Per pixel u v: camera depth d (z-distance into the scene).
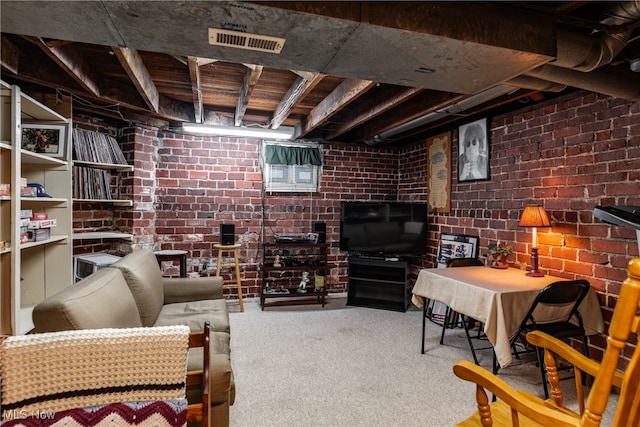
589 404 0.93
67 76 2.87
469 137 3.84
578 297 2.43
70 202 3.04
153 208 4.13
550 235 2.96
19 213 2.32
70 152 3.05
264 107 3.93
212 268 4.43
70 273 3.04
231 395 1.80
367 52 1.69
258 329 3.57
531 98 3.01
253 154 4.60
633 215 1.94
